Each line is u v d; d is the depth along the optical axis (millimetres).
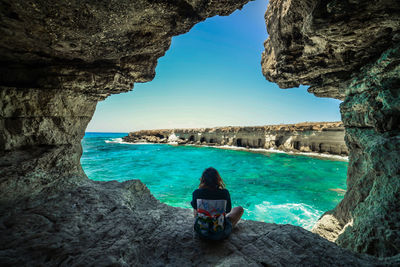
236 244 2600
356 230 3549
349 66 4848
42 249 2115
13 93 3627
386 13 2785
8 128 3668
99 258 2061
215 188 2561
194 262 2248
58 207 3145
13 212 2758
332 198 11836
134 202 4504
